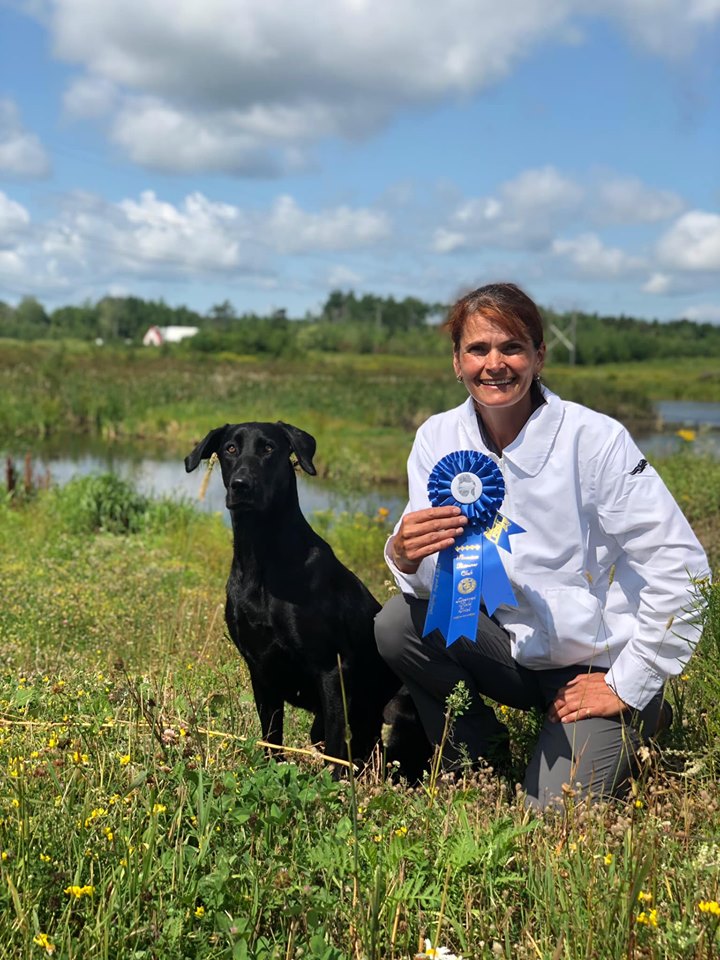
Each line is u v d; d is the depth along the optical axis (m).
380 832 2.40
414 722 3.75
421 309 125.56
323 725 3.71
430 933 2.10
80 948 1.95
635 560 2.95
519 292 2.98
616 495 2.93
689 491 10.61
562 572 2.99
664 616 2.86
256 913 2.07
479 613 3.13
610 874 2.15
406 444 19.30
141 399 25.34
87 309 120.62
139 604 5.80
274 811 2.31
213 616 5.21
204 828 2.27
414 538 2.99
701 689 3.22
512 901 2.22
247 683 4.02
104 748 2.73
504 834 2.25
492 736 3.29
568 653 2.98
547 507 2.96
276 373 44.94
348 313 130.62
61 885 2.12
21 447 19.17
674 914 2.01
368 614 3.62
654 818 2.40
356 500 12.66
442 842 2.28
